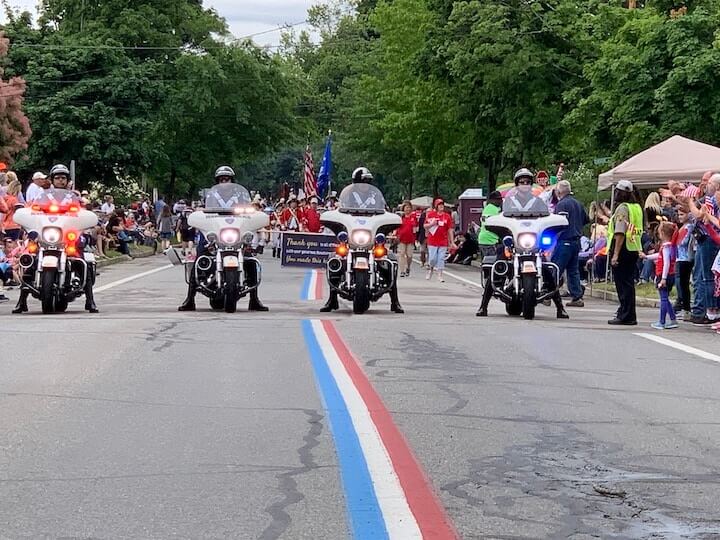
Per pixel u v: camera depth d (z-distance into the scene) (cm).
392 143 5684
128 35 5788
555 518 609
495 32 3822
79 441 784
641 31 2977
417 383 1029
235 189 1680
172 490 660
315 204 3259
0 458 735
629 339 1401
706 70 2745
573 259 1988
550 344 1330
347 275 1658
